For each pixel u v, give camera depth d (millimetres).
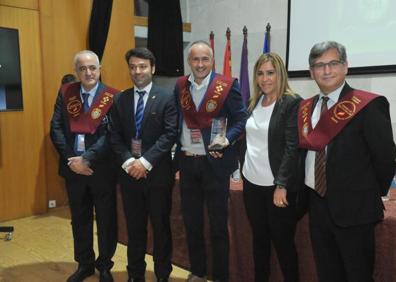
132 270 2416
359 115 1580
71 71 4227
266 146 2016
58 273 2756
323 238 1720
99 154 2320
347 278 1722
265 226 2123
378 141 1535
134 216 2354
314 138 1681
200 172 2213
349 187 1604
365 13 3578
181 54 4812
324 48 1628
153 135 2230
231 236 2533
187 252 2816
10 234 3414
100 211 2449
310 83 3996
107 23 4266
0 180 3846
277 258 2227
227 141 2084
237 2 4535
